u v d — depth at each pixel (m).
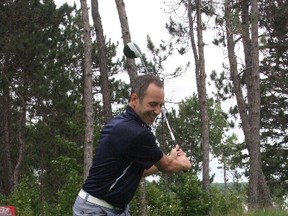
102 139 4.07
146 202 17.97
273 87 31.06
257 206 20.84
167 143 29.42
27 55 29.28
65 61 31.81
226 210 20.89
